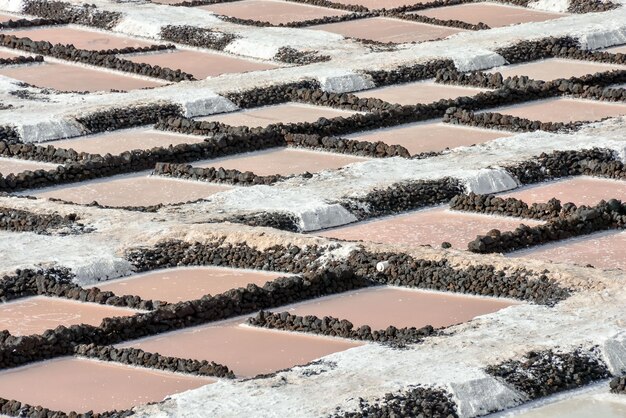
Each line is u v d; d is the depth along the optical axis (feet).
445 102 93.86
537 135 85.97
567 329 55.88
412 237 69.56
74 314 60.44
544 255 66.85
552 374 52.54
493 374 51.72
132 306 61.05
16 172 81.46
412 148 85.87
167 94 95.81
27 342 55.83
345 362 53.16
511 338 55.01
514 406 50.98
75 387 53.06
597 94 97.76
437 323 58.75
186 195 77.10
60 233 69.26
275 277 64.69
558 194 76.79
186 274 65.16
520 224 70.03
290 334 58.03
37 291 62.80
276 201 73.41
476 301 61.31
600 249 67.77
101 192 77.87
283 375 51.96
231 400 49.80
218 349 56.59
